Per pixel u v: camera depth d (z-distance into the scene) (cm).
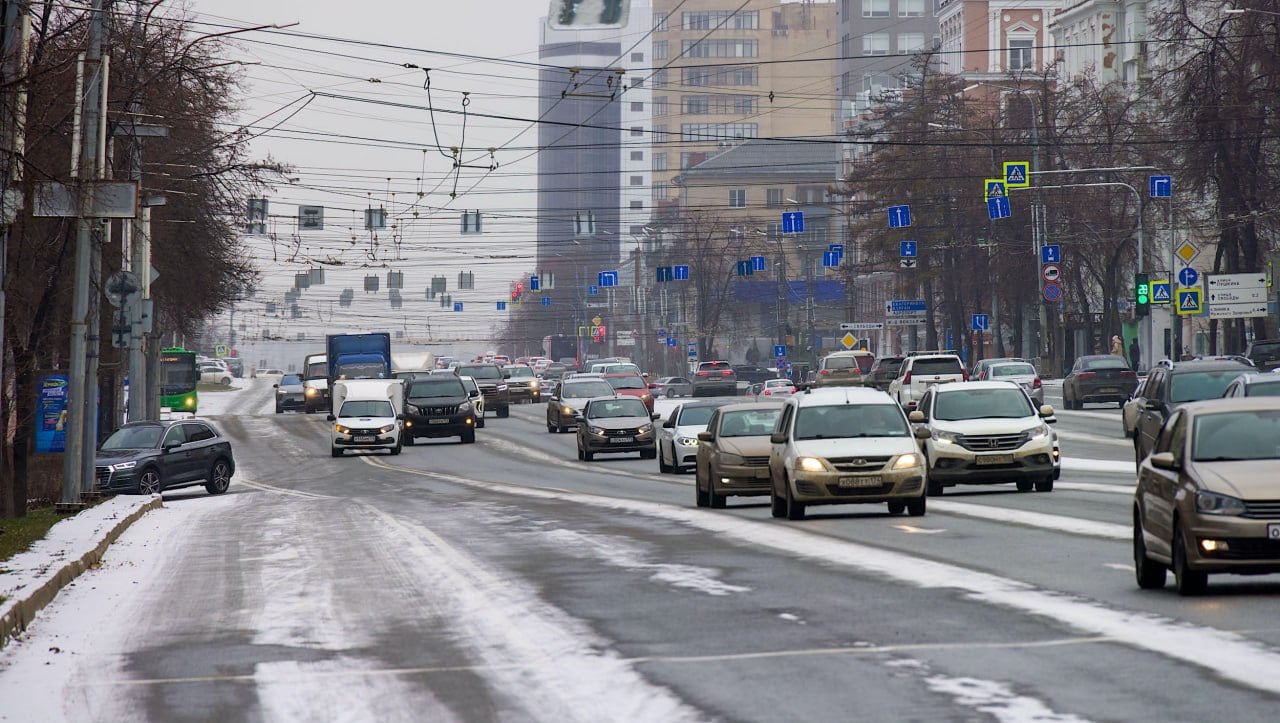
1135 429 7019
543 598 2967
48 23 6016
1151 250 17112
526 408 17675
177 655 2430
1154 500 2825
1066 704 1786
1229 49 11700
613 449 9744
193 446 8012
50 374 8681
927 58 18988
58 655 2484
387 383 12344
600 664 2180
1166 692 1842
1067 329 18200
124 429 7944
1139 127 15588
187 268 11012
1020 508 4822
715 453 5444
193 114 8825
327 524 5341
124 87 7425
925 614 2566
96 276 6881
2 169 4438
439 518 5409
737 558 3603
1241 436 2811
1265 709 1730
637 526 4688
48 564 3694
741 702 1866
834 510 5088
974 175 17450
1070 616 2495
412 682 2098
